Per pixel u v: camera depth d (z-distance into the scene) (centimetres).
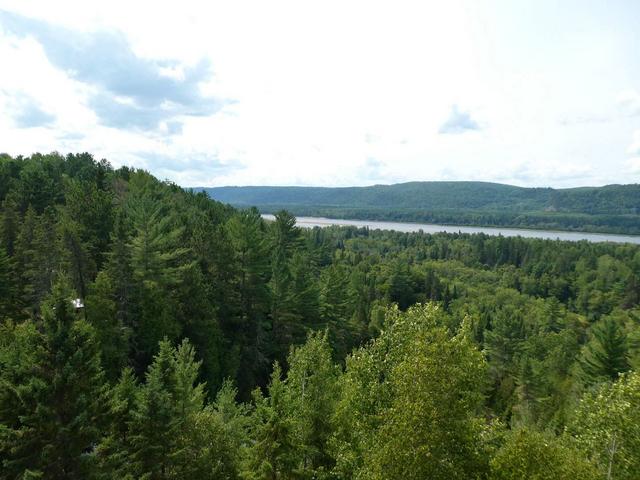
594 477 1381
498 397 4847
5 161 8250
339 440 2061
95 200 5406
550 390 5275
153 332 3881
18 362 2159
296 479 2028
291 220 8506
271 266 5675
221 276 5109
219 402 3119
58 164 9725
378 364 2006
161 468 2034
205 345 4269
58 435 1694
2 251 4100
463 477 1441
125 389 2375
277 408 2067
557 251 18225
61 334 1777
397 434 1469
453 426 1465
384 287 11875
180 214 6931
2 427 1633
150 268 4162
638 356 5006
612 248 18875
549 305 11931
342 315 6512
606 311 13238
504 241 19862
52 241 4162
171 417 2031
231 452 2256
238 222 5825
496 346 6800
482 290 14138
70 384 1747
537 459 1400
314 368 2308
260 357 5003
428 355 1522
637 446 1588
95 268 4419
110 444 1986
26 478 1526
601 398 1764
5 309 3872
